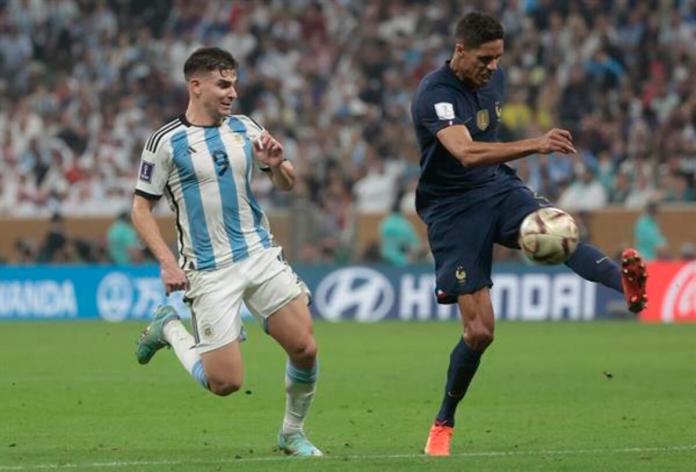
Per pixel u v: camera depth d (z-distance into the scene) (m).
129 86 77.75
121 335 51.97
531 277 60.34
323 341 48.72
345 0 79.75
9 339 50.09
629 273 20.75
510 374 37.31
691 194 65.12
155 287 62.38
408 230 63.84
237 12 80.19
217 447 24.17
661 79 72.38
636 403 30.75
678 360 41.34
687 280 58.62
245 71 77.81
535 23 75.69
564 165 66.12
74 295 63.19
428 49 76.06
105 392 33.22
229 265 21.88
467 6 77.75
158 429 26.81
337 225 65.19
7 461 22.27
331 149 71.38
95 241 66.50
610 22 75.56
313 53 78.38
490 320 22.55
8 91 78.62
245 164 21.97
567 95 72.50
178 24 80.69
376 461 21.58
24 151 73.12
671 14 75.69
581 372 37.84
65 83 77.19
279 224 64.25
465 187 22.73
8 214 70.62
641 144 68.19
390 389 33.88
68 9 81.56
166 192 22.19
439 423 22.95
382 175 68.38
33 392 33.22
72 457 22.83
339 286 61.91
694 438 24.91
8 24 81.00
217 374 21.94
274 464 21.30
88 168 72.06
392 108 73.06
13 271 63.75
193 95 22.03
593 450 23.20
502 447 23.92
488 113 22.97
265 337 50.94
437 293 23.06
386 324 57.81
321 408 30.17
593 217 62.62
